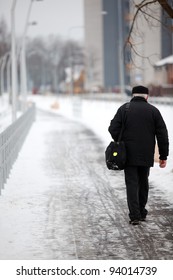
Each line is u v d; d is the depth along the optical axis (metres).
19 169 35.50
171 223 21.00
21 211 23.28
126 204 24.50
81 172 34.03
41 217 22.22
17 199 25.77
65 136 61.38
